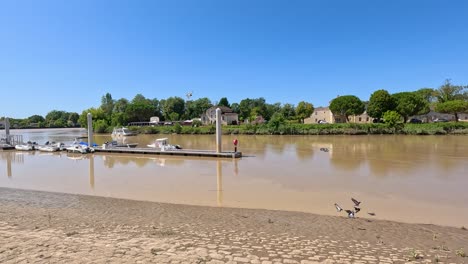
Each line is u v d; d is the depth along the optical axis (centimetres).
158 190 1505
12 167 2388
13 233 779
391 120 5300
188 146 3988
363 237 787
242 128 6372
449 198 1291
